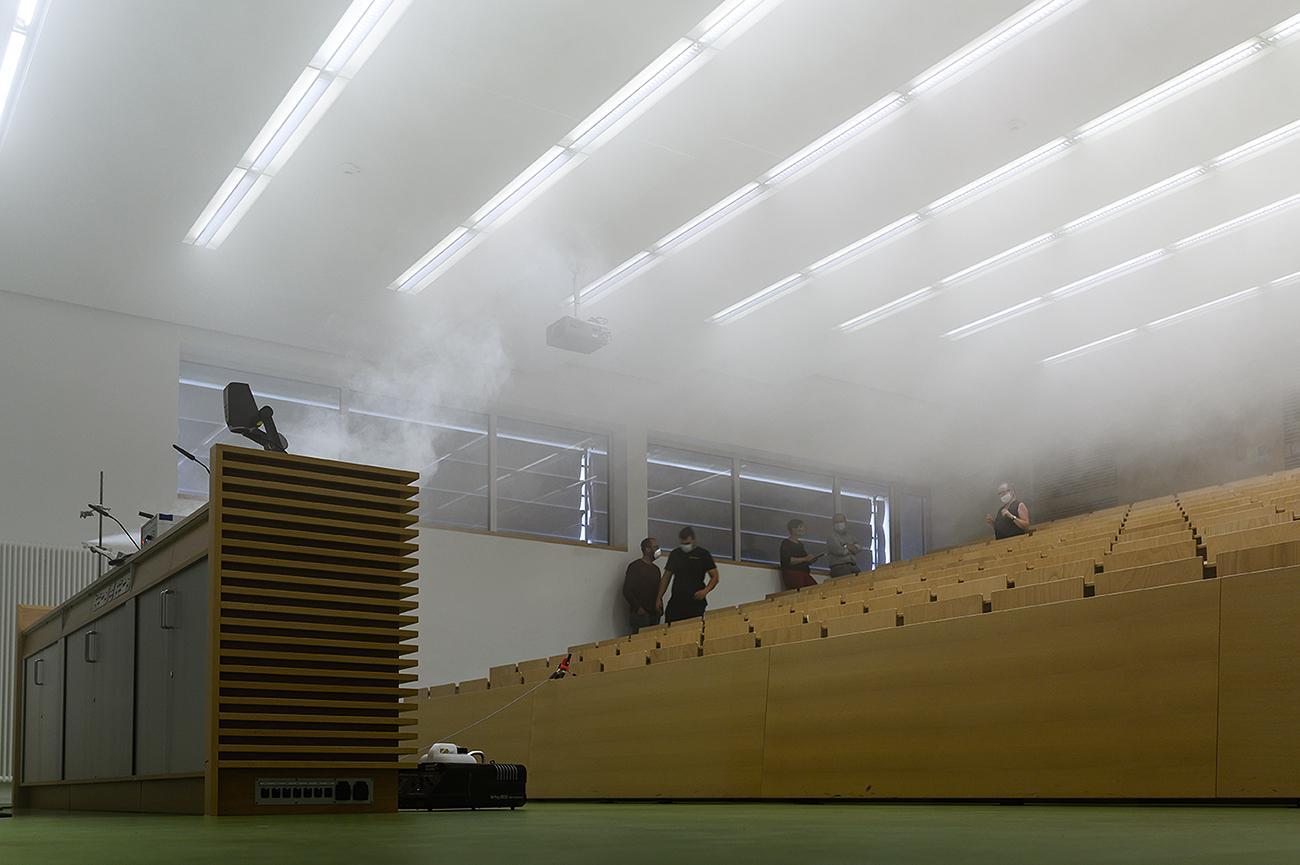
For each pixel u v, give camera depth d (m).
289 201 7.28
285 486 3.22
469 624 9.76
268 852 1.49
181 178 6.98
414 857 1.36
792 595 9.36
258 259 8.01
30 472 8.19
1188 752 3.10
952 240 8.12
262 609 3.12
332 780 3.16
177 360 8.86
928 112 6.48
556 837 1.79
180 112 6.31
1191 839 1.59
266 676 3.14
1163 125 6.73
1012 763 3.55
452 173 6.96
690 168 6.93
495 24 5.68
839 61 5.95
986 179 7.34
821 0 5.54
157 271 8.09
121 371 8.63
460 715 6.59
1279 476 8.31
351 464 3.34
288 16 5.57
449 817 2.81
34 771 4.88
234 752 3.04
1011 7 5.58
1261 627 3.00
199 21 5.60
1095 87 6.21
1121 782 3.25
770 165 6.91
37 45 5.71
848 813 2.82
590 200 7.27
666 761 4.94
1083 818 2.34
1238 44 5.91
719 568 11.16
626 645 7.05
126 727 3.72
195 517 3.23
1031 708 3.54
